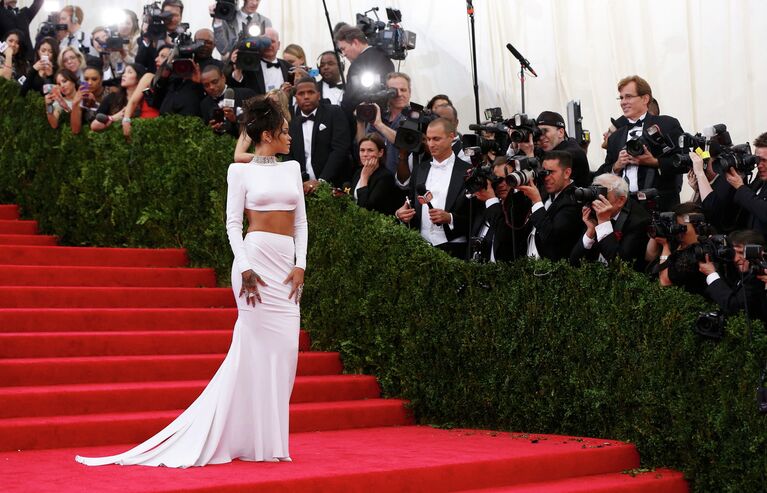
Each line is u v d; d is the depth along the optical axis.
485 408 6.66
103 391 6.16
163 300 8.20
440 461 5.17
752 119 8.79
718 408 5.39
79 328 7.32
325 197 7.89
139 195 9.38
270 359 5.15
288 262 5.25
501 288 6.61
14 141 10.55
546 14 10.17
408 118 7.54
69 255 8.73
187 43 8.97
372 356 7.44
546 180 6.32
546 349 6.32
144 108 9.87
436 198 7.18
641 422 5.78
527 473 5.35
